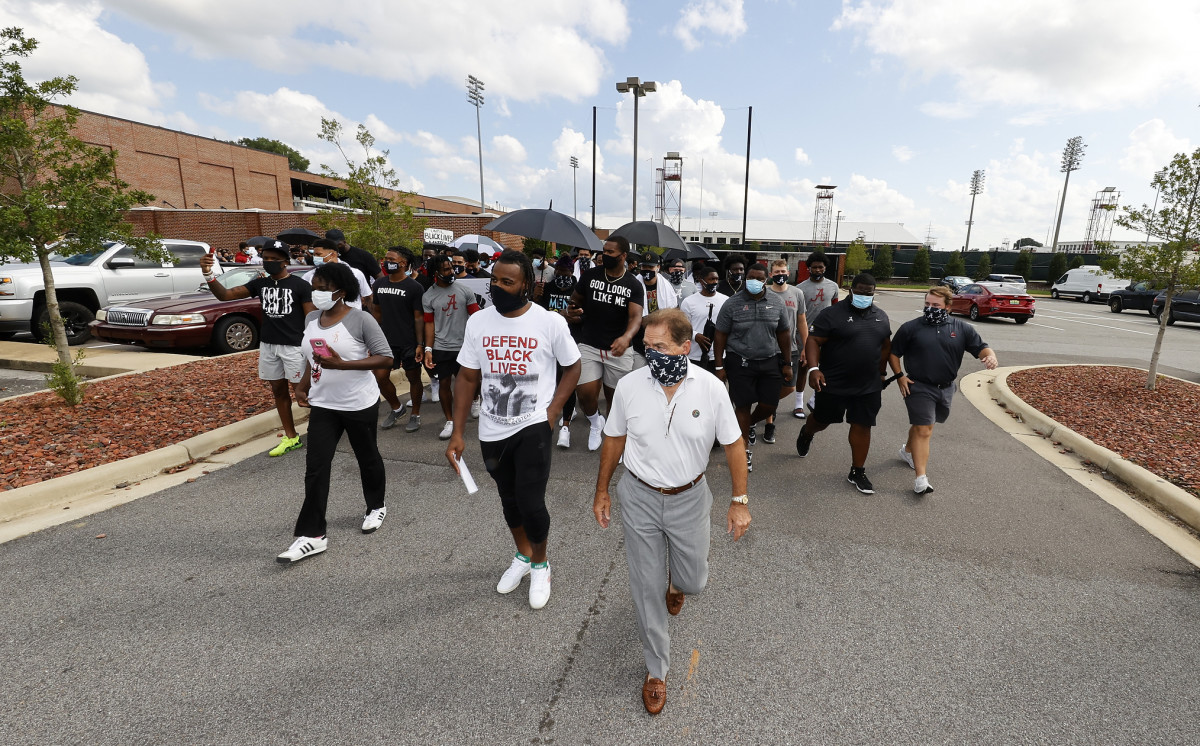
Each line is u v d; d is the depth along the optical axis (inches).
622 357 201.0
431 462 198.4
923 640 109.5
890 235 2970.0
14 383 303.7
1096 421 250.2
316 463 132.4
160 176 1316.4
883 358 180.9
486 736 85.7
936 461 210.1
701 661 103.0
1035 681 99.0
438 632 108.9
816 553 141.6
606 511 95.0
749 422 199.3
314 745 83.5
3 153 209.5
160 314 350.6
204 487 171.8
